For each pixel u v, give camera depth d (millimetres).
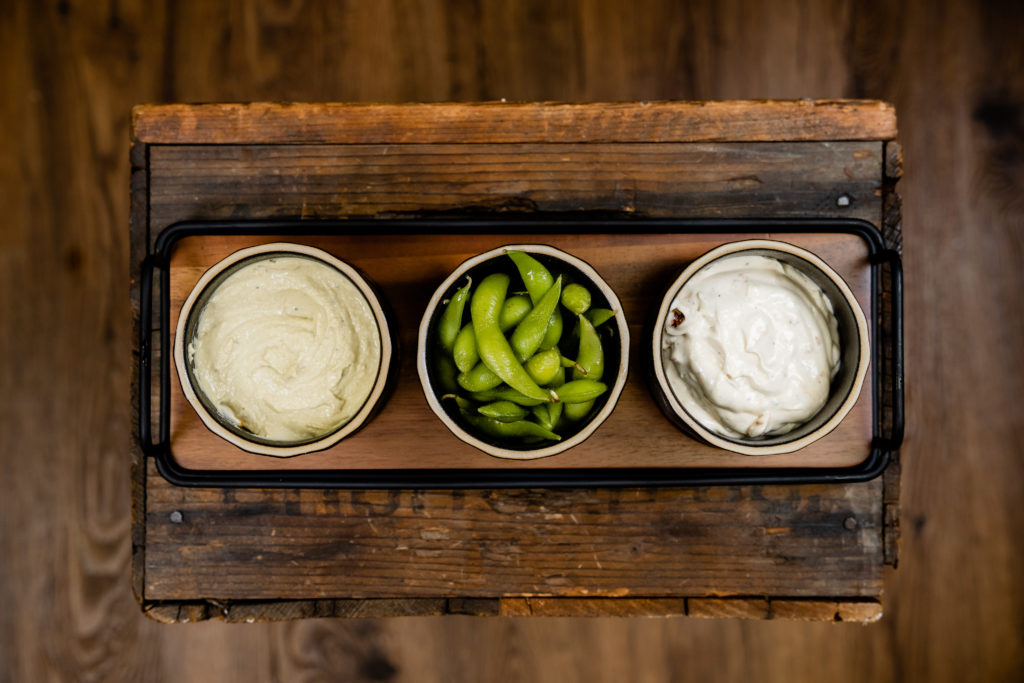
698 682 846
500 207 625
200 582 626
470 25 847
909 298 848
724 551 627
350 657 847
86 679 840
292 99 846
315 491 628
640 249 618
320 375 574
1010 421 846
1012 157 847
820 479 604
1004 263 848
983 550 847
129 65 847
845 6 851
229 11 847
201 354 575
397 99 846
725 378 572
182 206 627
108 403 849
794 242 621
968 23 851
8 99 847
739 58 849
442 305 573
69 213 848
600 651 849
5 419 845
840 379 583
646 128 627
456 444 617
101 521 846
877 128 627
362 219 625
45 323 848
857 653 848
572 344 575
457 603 628
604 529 627
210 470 615
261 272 578
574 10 847
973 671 844
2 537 843
